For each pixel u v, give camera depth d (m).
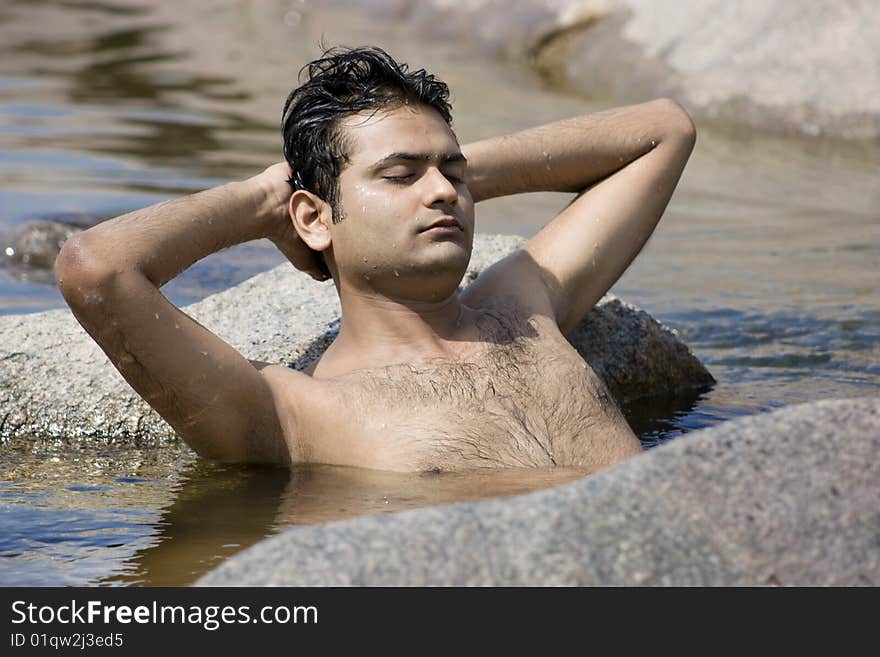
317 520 3.84
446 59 16.09
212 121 12.58
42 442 5.15
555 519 2.79
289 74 15.28
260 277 6.10
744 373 6.16
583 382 4.54
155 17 19.50
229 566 2.78
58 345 5.50
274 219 4.73
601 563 2.70
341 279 4.64
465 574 2.71
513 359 4.54
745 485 2.80
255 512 3.99
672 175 5.24
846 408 2.99
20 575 3.50
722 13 14.55
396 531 2.80
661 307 7.24
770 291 7.57
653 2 15.28
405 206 4.39
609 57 14.96
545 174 5.15
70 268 4.15
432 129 4.47
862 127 12.96
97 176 10.12
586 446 4.36
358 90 4.49
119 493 4.33
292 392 4.41
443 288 4.48
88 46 16.97
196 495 4.21
